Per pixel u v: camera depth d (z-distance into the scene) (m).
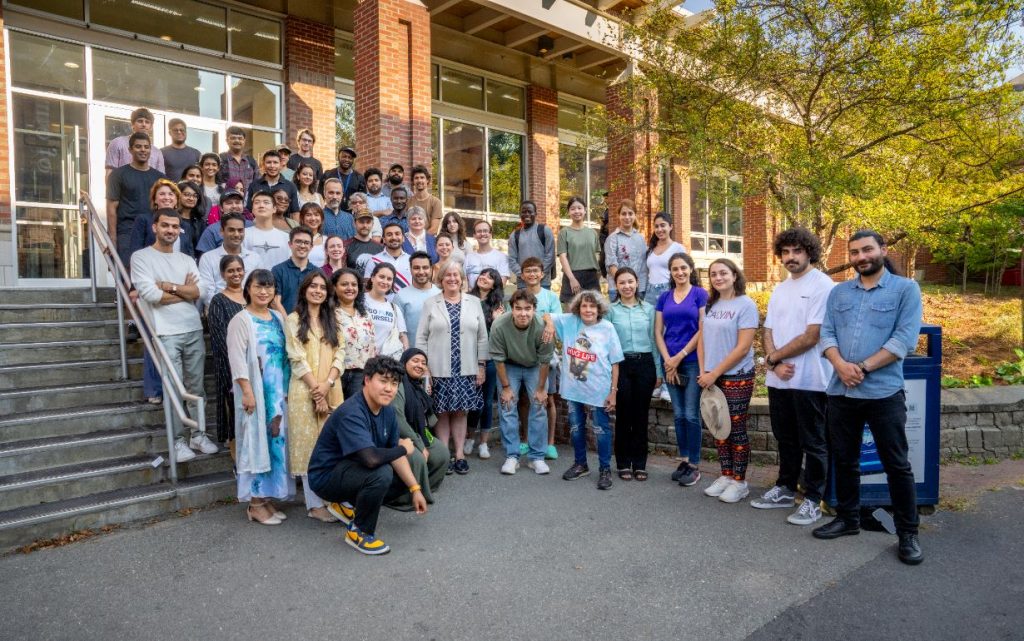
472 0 10.25
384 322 5.58
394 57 9.78
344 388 5.16
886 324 4.11
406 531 4.51
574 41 13.11
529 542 4.30
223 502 5.07
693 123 8.79
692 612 3.36
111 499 4.61
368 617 3.32
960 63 8.10
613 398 5.57
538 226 8.01
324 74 11.59
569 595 3.55
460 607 3.42
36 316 6.19
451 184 13.85
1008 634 3.13
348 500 4.27
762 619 3.29
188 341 5.32
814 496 4.69
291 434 4.68
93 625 3.25
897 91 8.10
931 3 7.86
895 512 4.07
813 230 8.87
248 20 10.88
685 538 4.37
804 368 4.71
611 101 13.11
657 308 5.78
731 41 8.60
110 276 9.42
